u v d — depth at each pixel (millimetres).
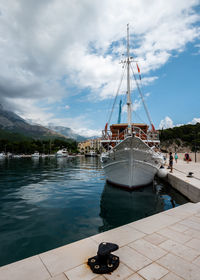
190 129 112875
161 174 17672
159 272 2742
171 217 5160
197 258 3139
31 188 14914
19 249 5355
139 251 3346
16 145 133000
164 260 3064
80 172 27625
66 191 13805
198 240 3801
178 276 2658
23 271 2777
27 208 9484
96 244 3611
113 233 4121
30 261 3045
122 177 14039
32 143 154750
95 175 24000
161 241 3746
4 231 6617
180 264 2955
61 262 3006
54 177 21797
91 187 15477
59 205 10086
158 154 16406
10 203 10430
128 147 12461
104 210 9297
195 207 6121
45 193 13078
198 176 14375
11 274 2703
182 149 100312
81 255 3213
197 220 4941
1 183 17328
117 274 2688
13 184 16797
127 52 16750
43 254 3252
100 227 7070
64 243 5730
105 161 15266
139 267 2861
